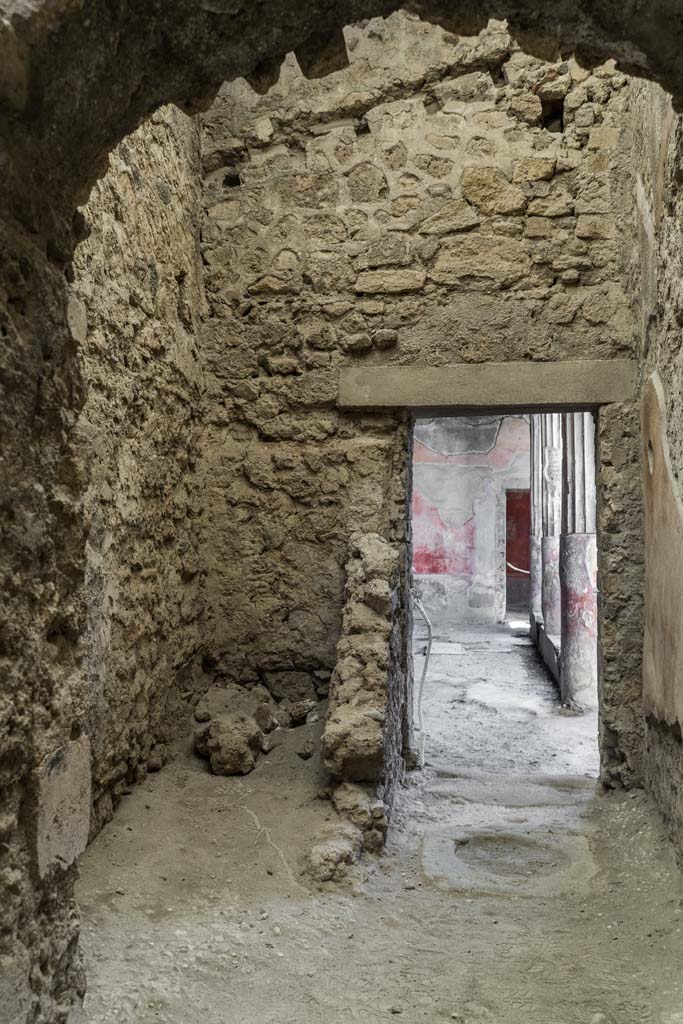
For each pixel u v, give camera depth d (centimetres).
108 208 301
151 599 347
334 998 217
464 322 419
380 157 431
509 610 1680
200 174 436
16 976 144
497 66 427
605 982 227
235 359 435
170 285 373
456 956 244
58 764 163
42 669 157
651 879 296
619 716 398
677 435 309
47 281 156
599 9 150
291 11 150
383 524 422
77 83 143
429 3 155
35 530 152
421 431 1415
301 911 265
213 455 433
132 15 140
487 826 363
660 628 338
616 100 415
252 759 367
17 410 145
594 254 414
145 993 208
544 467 971
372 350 425
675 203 303
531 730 591
